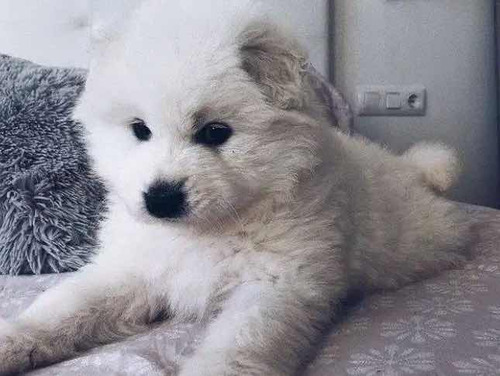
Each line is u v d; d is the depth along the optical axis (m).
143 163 0.66
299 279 0.68
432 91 1.54
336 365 0.61
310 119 0.70
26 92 1.04
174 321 0.77
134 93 0.66
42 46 1.41
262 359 0.60
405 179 0.97
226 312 0.67
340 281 0.73
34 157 1.00
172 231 0.73
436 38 1.52
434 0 1.51
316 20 1.43
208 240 0.72
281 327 0.63
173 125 0.66
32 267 0.97
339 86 1.52
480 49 1.53
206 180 0.65
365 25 1.51
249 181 0.68
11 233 0.97
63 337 0.69
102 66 0.71
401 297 0.80
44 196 0.98
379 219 0.85
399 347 0.63
